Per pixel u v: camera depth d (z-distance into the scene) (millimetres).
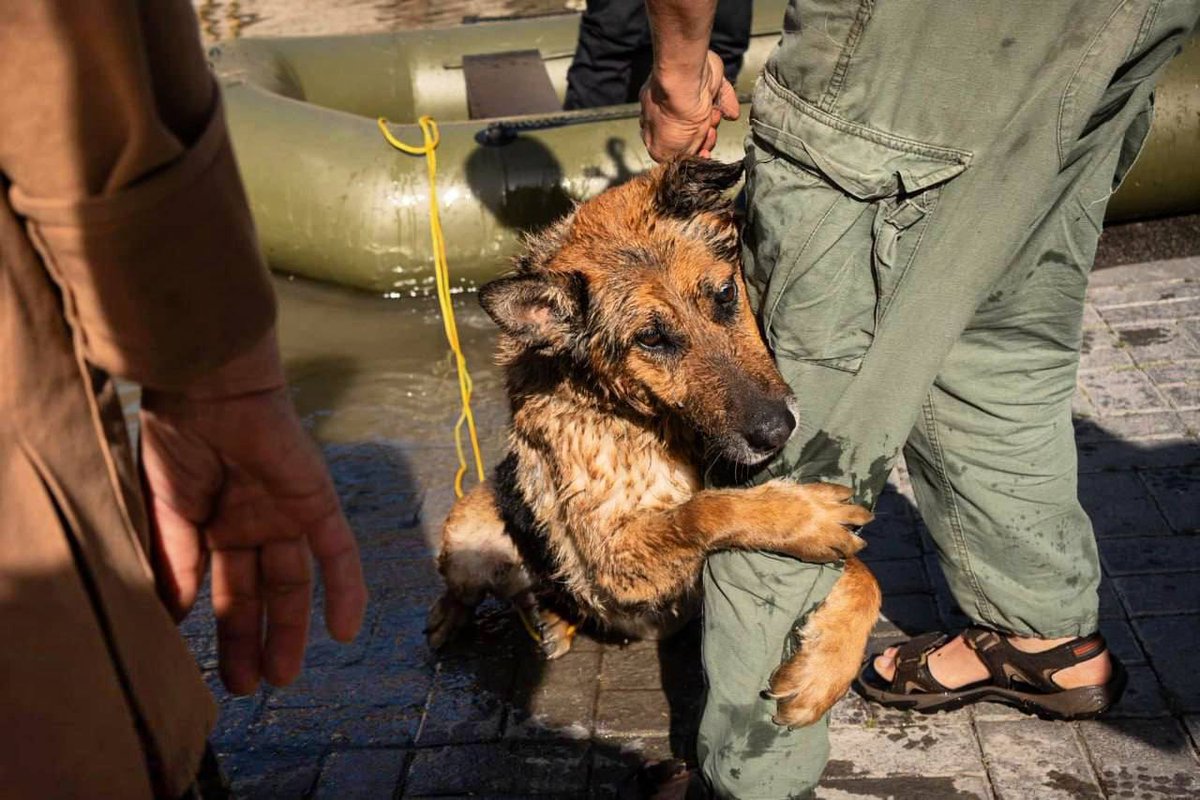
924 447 3072
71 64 1147
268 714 3771
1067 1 2201
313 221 7156
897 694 3457
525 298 3303
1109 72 2289
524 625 4137
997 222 2381
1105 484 4426
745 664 2703
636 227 3404
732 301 3393
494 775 3426
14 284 1276
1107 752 3242
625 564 3332
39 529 1317
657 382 3297
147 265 1262
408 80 9203
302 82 8906
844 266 2412
